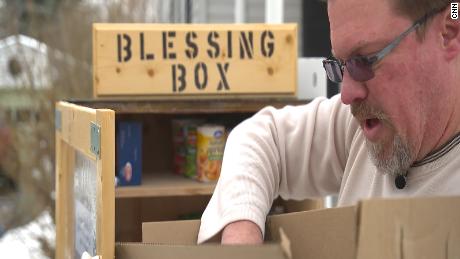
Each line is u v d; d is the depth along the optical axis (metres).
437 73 1.12
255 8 6.09
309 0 4.35
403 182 1.20
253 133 1.41
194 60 2.19
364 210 0.84
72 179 1.71
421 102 1.13
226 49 2.21
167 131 2.61
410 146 1.15
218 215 1.17
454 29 1.12
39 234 4.98
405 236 0.85
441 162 1.16
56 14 5.59
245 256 0.84
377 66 1.11
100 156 1.17
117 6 5.33
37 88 5.16
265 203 1.24
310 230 1.00
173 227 1.18
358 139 1.33
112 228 1.15
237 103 2.13
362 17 1.10
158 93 2.17
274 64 2.24
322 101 1.49
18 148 5.09
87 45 5.32
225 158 1.37
